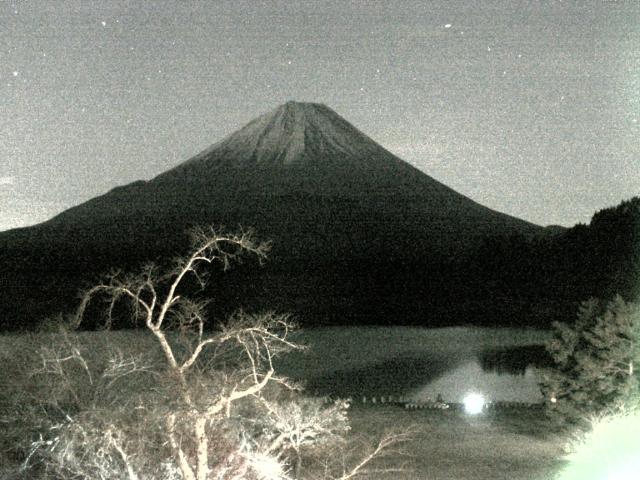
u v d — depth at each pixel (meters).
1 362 20.03
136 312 15.48
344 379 45.81
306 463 19.12
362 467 22.36
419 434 29.28
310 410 19.81
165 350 14.77
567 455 25.88
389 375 47.53
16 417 18.34
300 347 16.31
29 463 17.88
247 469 15.63
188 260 15.70
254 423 17.20
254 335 16.05
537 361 54.56
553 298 80.94
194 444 15.40
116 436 15.36
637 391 27.58
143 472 15.22
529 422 32.59
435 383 45.25
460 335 68.25
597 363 28.41
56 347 20.33
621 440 25.55
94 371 19.69
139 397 15.60
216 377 15.26
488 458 25.16
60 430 16.23
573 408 28.91
